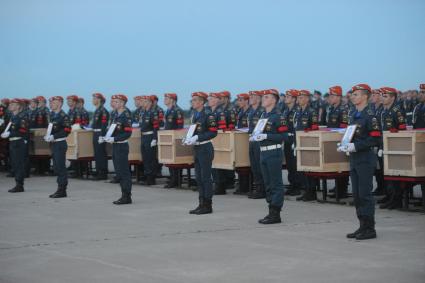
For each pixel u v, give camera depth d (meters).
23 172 16.72
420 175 11.83
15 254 9.14
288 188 15.77
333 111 15.41
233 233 10.38
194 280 7.52
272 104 11.38
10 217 12.52
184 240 9.88
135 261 8.52
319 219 11.57
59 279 7.70
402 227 10.61
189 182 16.94
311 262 8.26
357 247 9.09
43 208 13.70
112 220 11.95
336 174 13.27
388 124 12.98
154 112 17.69
